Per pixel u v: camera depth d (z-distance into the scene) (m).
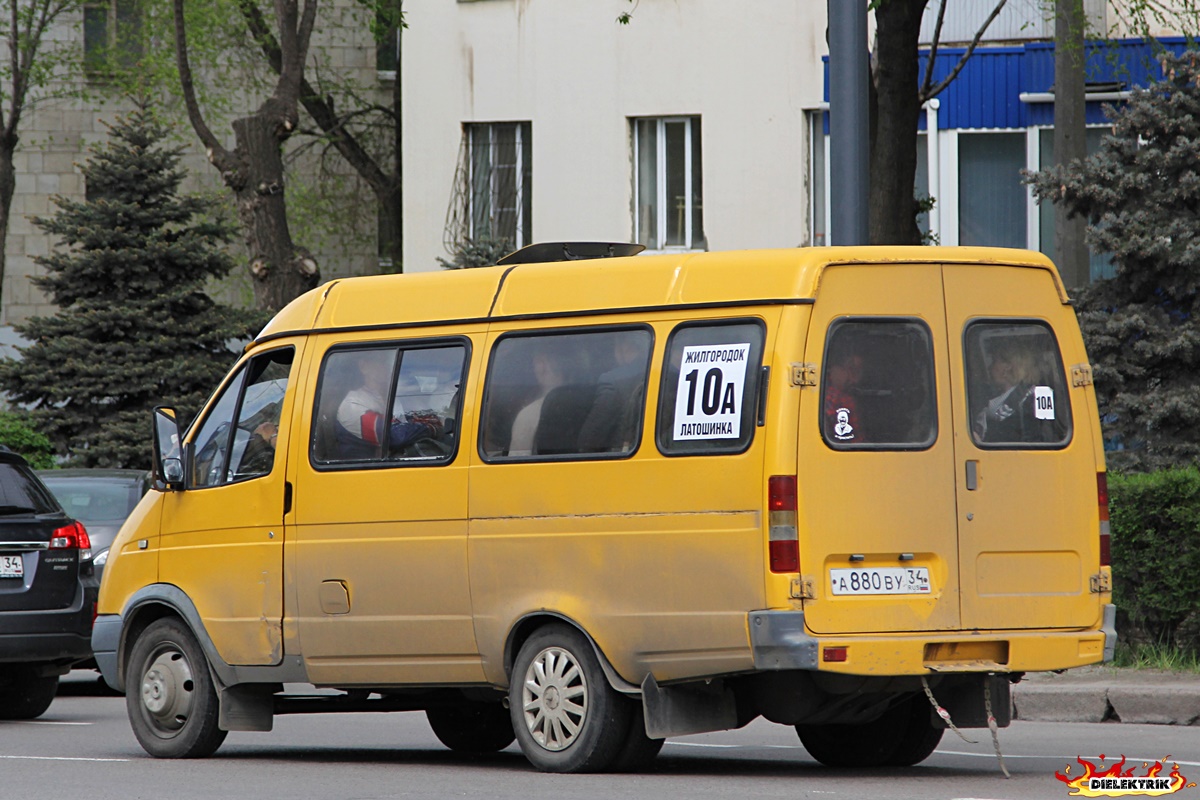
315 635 37.31
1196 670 51.12
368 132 124.31
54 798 32.06
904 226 64.44
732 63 97.19
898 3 63.09
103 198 93.75
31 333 93.69
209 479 39.78
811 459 31.77
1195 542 51.34
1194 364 66.00
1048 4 87.44
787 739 44.72
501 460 35.09
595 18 100.19
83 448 92.38
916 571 32.41
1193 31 82.00
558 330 34.97
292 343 38.84
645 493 33.16
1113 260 66.75
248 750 42.47
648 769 35.25
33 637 48.91
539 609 34.28
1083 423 34.34
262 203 86.56
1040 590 33.47
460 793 31.58
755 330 32.50
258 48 118.88
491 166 103.56
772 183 96.44
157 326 92.75
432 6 104.06
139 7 118.06
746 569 31.77
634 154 100.00
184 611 39.34
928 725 36.34
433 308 36.88
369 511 36.69
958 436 32.94
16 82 106.31
